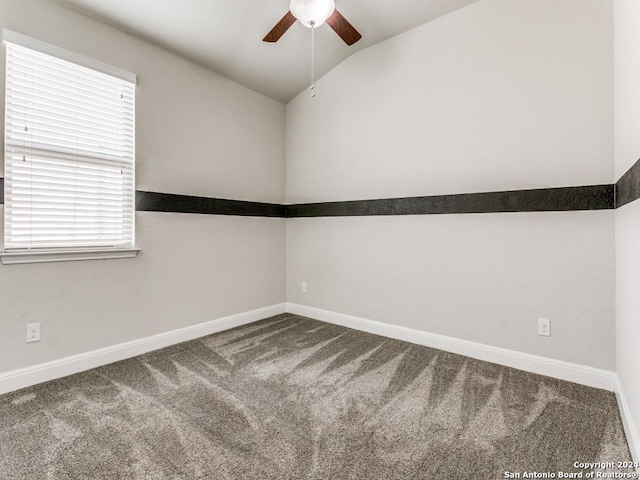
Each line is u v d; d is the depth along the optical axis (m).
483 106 2.32
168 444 1.42
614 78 1.84
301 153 3.51
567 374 2.03
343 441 1.45
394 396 1.84
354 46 2.91
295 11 1.94
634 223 1.39
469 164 2.39
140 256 2.43
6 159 1.84
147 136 2.45
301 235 3.52
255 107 3.31
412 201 2.69
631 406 1.45
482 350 2.35
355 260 3.07
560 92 2.03
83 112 2.14
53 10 1.97
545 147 2.09
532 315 2.16
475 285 2.39
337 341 2.73
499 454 1.37
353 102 3.06
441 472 1.27
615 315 1.88
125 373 2.11
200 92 2.81
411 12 2.48
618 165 1.76
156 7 2.17
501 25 2.24
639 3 1.31
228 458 1.34
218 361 2.32
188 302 2.75
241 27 2.48
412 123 2.68
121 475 1.24
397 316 2.80
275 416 1.64
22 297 1.89
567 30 2.00
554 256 2.07
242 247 3.20
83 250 2.09
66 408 1.69
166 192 2.58
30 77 1.92
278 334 2.91
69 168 2.09
